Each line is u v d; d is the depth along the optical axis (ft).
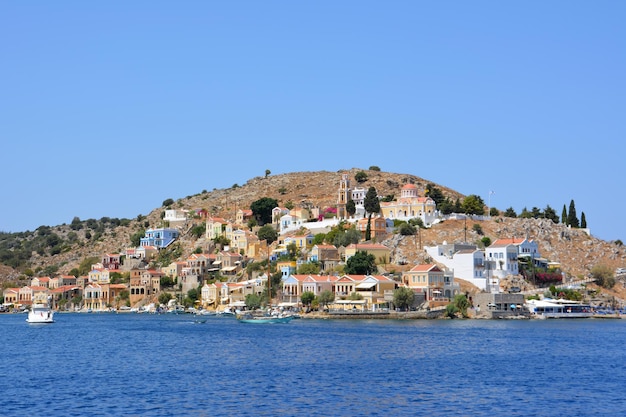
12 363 559.79
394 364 533.96
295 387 438.81
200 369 513.86
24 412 373.61
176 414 367.86
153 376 483.51
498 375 487.61
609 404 398.21
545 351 615.98
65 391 429.79
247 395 414.41
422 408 383.45
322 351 611.47
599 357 579.89
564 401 404.77
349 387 439.22
